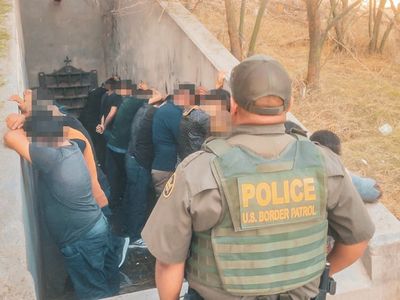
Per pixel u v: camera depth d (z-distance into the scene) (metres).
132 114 5.77
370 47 7.59
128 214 5.29
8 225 2.61
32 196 4.05
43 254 4.45
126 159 5.32
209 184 1.70
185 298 1.92
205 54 5.76
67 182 3.30
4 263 2.42
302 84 6.20
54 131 3.27
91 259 3.56
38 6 9.53
